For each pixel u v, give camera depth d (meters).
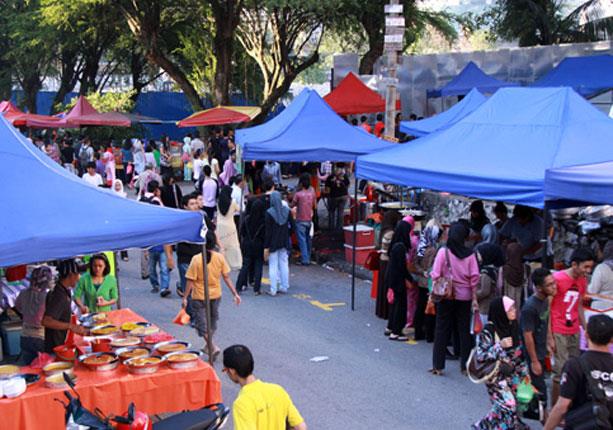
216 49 33.28
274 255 13.70
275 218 13.52
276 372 9.64
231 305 13.09
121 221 6.77
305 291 14.14
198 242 7.32
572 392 5.65
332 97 27.05
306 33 36.25
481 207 12.05
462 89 27.72
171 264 13.27
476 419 8.15
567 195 8.47
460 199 14.73
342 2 30.25
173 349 7.61
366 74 34.16
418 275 10.81
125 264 16.72
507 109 11.29
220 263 9.96
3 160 7.00
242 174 16.94
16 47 40.91
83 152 29.16
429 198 15.59
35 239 6.16
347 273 15.74
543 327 7.80
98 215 6.77
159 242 6.95
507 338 6.86
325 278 15.29
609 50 28.09
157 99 46.22
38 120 30.72
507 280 9.19
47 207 6.64
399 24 17.09
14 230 6.23
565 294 7.87
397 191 17.62
